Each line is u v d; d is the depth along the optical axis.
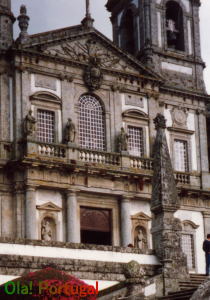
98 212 42.34
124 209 42.56
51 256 25.62
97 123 43.81
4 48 42.00
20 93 41.12
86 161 41.75
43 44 42.38
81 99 43.59
